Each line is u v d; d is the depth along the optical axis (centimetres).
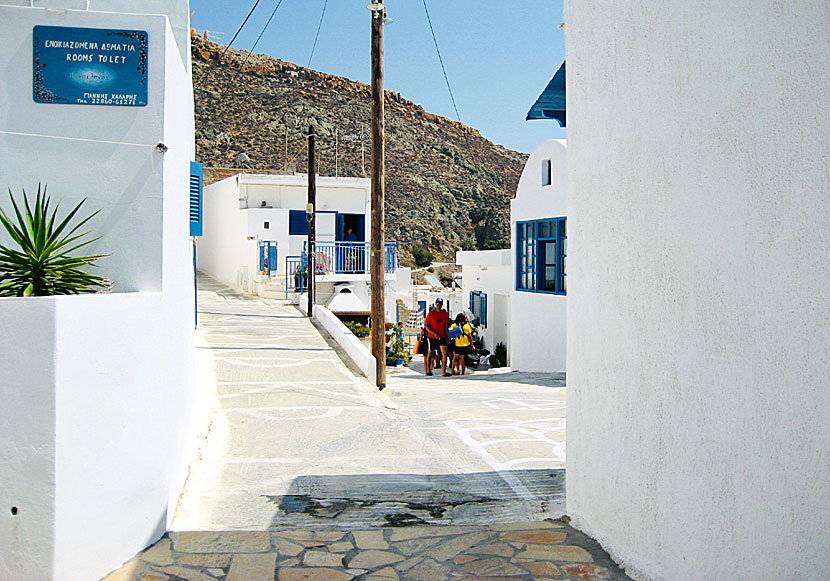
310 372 1330
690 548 388
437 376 1817
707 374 373
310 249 2252
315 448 806
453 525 550
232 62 9631
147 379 482
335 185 3097
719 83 361
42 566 394
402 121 10119
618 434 473
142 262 518
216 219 3488
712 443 369
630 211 457
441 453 790
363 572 445
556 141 1764
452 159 9612
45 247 473
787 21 312
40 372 393
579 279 541
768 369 327
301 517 568
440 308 1841
